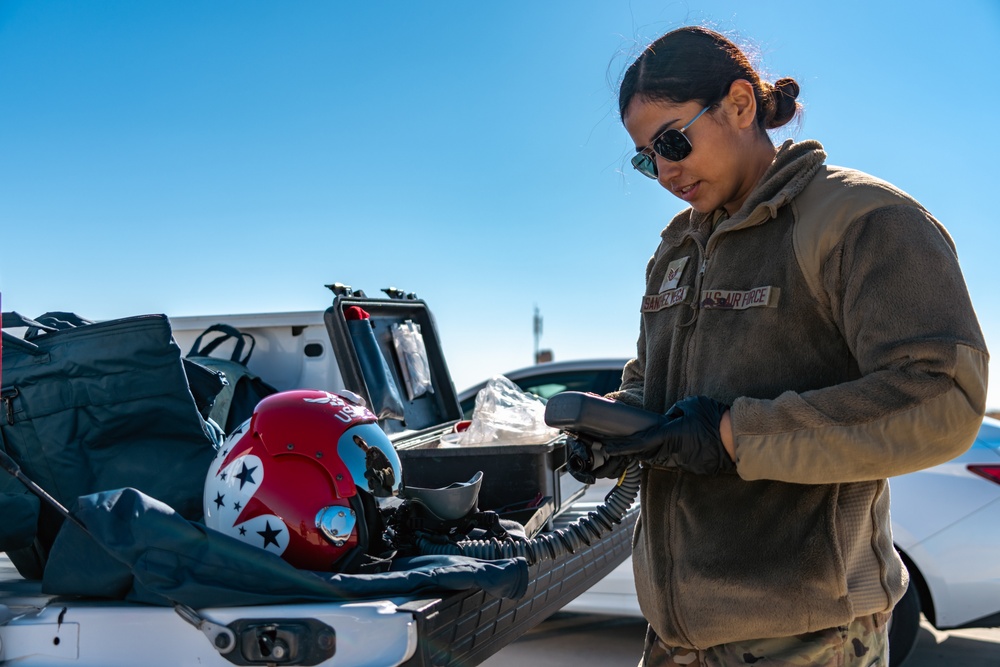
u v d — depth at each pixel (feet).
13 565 8.24
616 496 6.10
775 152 5.71
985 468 12.53
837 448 4.54
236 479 6.21
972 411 4.38
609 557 9.46
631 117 5.58
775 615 5.04
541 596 7.41
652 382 5.97
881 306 4.55
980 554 12.20
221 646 5.21
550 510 9.68
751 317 5.17
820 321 5.02
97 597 5.99
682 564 5.41
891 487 12.76
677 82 5.28
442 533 7.19
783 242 5.13
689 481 5.48
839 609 4.96
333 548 6.13
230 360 12.48
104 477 7.50
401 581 5.54
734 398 5.22
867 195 4.82
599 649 14.71
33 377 7.42
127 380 7.43
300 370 12.51
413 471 9.93
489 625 6.22
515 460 9.59
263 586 5.42
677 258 6.07
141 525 5.58
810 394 4.67
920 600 12.52
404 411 12.21
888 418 4.42
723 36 5.55
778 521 5.13
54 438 7.41
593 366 18.66
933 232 4.64
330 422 6.36
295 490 6.08
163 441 7.64
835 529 4.98
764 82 5.66
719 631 5.24
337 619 5.09
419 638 5.08
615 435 5.15
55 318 9.34
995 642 15.25
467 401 18.93
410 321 13.23
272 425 6.27
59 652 5.63
